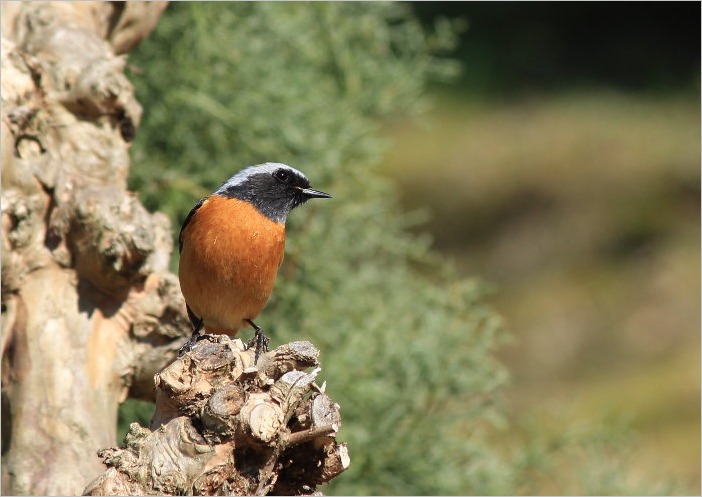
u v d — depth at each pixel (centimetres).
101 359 905
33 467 859
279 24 1291
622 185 2456
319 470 693
